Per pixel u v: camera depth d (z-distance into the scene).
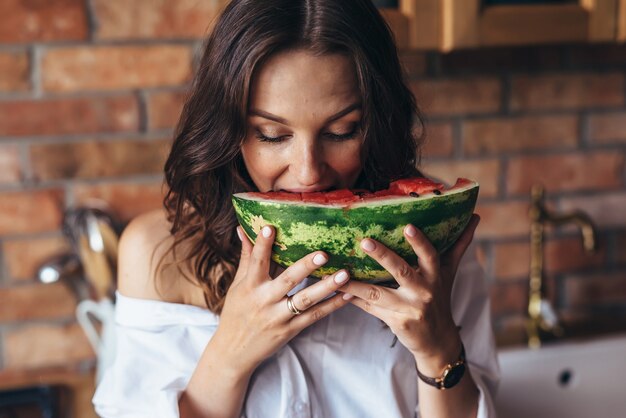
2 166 1.44
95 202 1.49
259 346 0.87
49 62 1.43
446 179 1.64
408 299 0.81
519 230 1.70
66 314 1.52
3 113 1.43
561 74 1.66
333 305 0.84
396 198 0.74
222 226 0.95
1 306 1.50
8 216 1.46
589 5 1.42
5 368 1.52
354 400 1.01
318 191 0.84
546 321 1.60
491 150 1.65
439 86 1.60
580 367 1.54
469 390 0.98
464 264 1.10
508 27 1.38
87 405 1.41
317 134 0.81
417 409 1.04
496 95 1.63
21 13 1.40
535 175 1.68
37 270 1.49
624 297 1.78
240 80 0.79
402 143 0.91
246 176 0.93
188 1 1.47
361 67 0.79
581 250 1.75
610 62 1.68
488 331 1.11
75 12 1.42
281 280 0.79
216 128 0.85
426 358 0.90
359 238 0.74
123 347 1.01
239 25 0.80
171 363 0.99
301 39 0.78
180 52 1.48
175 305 1.00
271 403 0.98
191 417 0.93
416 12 1.35
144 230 1.03
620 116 1.71
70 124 1.46
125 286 1.03
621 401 1.56
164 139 1.51
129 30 1.45
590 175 1.71
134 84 1.47
